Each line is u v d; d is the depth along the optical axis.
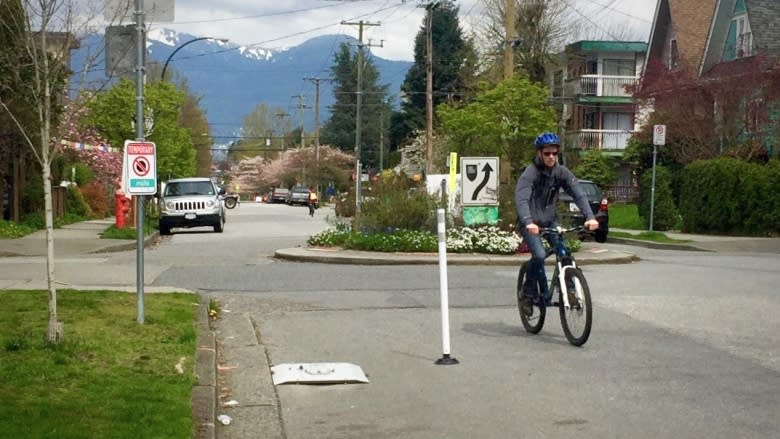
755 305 12.34
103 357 8.27
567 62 56.75
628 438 6.45
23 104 14.52
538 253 9.96
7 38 9.05
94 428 6.00
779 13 36.12
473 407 7.34
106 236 26.94
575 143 54.06
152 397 6.89
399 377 8.44
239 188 125.31
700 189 28.00
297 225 39.00
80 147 40.34
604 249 20.77
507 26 34.41
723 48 38.66
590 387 7.93
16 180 29.06
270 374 8.52
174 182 34.25
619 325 10.89
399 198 21.44
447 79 76.81
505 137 34.94
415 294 13.73
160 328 9.80
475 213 20.11
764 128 30.09
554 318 11.48
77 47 9.23
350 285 14.81
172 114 41.81
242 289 14.40
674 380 8.16
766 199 26.59
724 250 23.41
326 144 106.75
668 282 14.91
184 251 22.36
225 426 6.87
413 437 6.59
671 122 33.25
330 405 7.50
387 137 95.00
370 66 104.44
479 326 11.03
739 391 7.75
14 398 6.68
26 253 21.59
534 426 6.77
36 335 8.93
